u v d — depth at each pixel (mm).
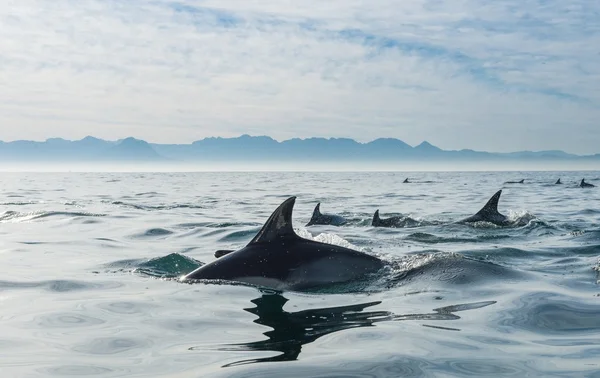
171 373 6289
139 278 11523
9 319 8539
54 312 8922
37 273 12164
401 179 113250
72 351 7074
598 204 35625
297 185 72562
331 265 10625
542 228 19516
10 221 23438
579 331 7738
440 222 21219
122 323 8305
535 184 75125
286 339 7480
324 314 8648
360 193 50875
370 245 15969
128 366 6531
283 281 10281
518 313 8531
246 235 18328
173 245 16703
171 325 8188
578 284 10484
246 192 52656
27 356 6895
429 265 11164
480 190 57219
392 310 8805
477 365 6492
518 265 12711
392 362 6566
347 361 6598
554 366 6438
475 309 8781
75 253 15078
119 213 27578
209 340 7484
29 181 87625
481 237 17797
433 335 7574
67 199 40750
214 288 10250
